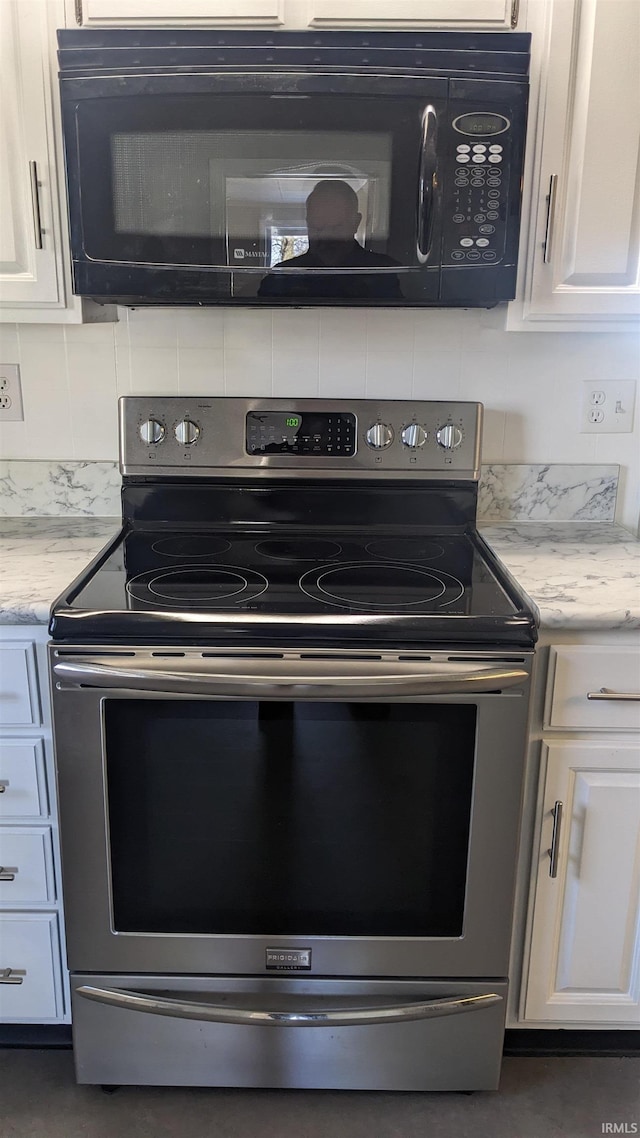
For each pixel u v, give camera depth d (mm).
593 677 1435
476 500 1835
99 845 1439
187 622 1342
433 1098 1614
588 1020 1631
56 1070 1669
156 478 1813
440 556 1690
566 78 1462
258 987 1518
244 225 1451
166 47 1382
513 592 1476
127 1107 1583
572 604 1400
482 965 1514
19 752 1474
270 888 1479
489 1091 1621
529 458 1909
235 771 1416
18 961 1580
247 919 1489
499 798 1421
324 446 1771
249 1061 1544
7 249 1536
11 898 1550
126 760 1404
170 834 1446
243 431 1765
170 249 1462
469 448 1783
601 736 1472
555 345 1847
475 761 1399
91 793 1412
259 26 1443
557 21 1433
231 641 1355
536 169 1505
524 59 1397
